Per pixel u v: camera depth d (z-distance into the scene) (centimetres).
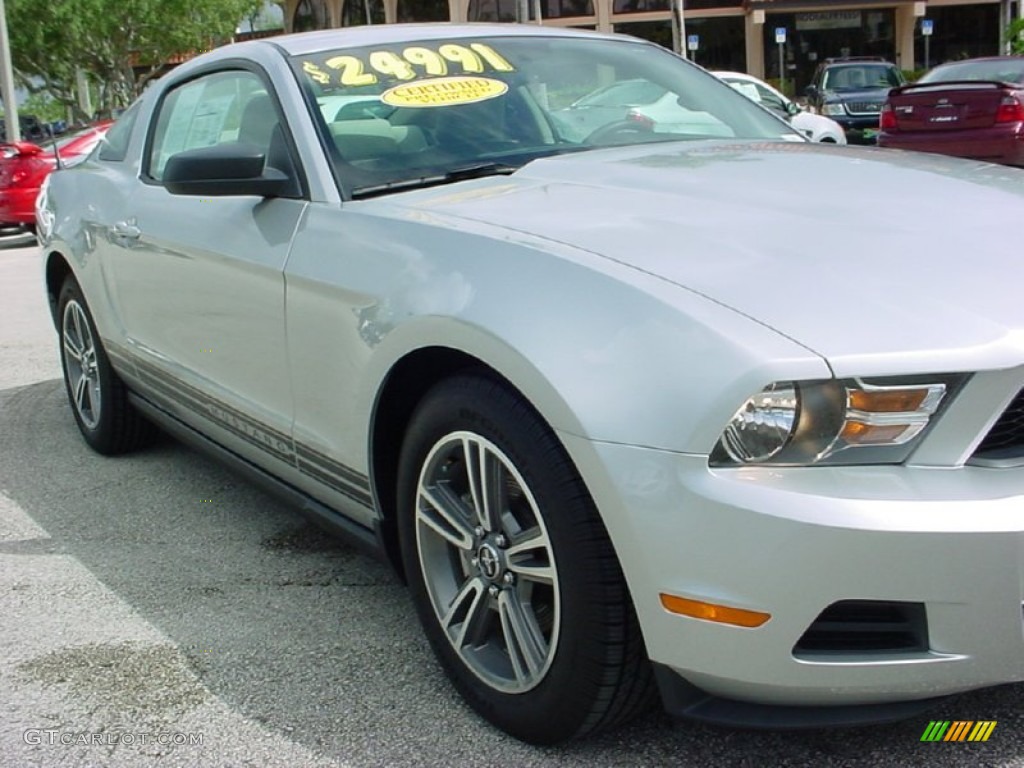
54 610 329
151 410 429
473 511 251
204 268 339
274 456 325
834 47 3466
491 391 232
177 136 399
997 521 191
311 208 299
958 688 203
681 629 203
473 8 3584
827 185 273
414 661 288
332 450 289
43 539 389
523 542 234
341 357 275
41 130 3247
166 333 380
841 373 193
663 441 199
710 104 388
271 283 303
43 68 3083
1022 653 200
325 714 263
